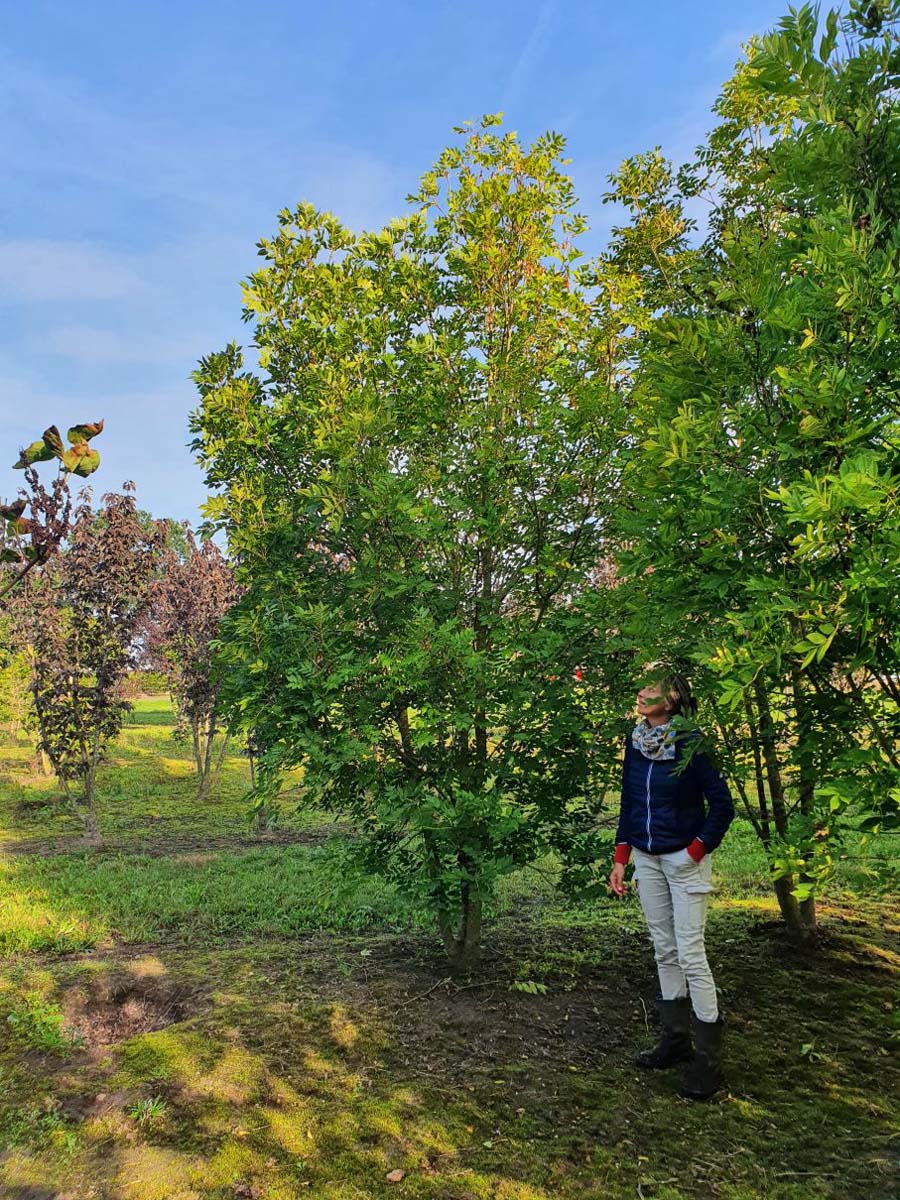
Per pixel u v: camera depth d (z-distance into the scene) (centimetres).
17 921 529
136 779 1248
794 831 249
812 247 246
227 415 430
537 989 394
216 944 501
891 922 482
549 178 441
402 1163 261
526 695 376
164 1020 392
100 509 920
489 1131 279
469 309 450
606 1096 299
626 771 332
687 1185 246
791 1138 268
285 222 465
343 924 538
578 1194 244
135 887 633
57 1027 364
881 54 233
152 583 1134
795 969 411
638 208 540
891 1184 241
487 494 403
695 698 294
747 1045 333
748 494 241
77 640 859
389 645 391
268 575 418
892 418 224
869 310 213
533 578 426
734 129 478
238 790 1177
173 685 1313
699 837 301
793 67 238
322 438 385
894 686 249
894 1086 298
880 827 234
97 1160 265
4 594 319
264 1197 245
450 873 370
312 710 370
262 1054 333
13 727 1497
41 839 853
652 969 424
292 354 456
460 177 443
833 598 207
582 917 529
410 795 379
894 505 190
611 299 441
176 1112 291
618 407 395
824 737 267
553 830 413
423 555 416
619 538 404
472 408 427
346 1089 306
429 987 402
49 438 303
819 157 241
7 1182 254
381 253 462
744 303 269
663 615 275
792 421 243
